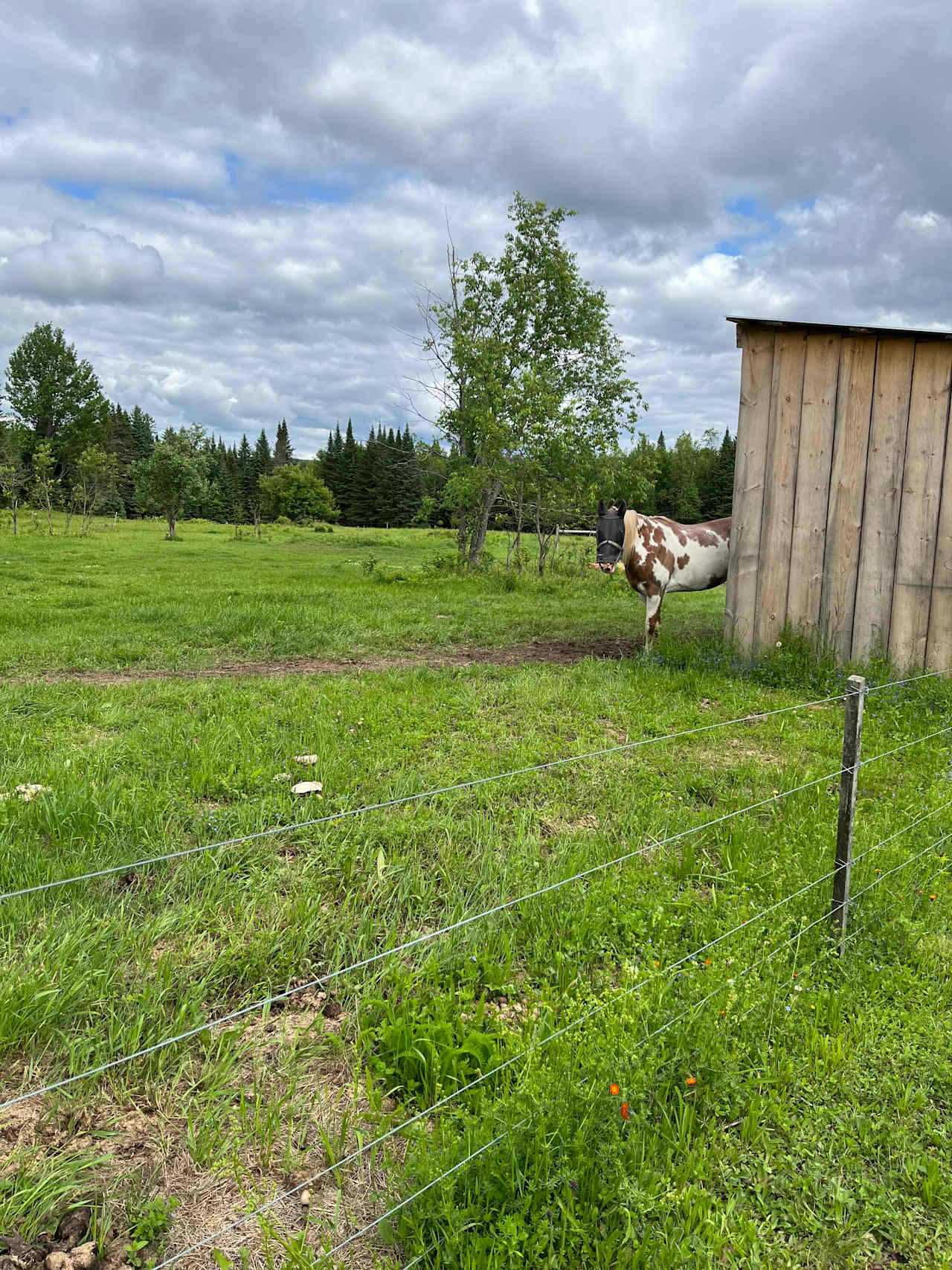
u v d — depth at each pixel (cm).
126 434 10112
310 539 4662
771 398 849
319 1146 227
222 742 543
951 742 606
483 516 2223
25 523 4841
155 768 497
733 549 882
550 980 304
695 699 729
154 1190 211
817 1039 269
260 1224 194
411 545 4225
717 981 279
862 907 350
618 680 786
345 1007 286
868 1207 212
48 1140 224
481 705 702
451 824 429
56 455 7219
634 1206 197
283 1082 251
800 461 843
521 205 2047
